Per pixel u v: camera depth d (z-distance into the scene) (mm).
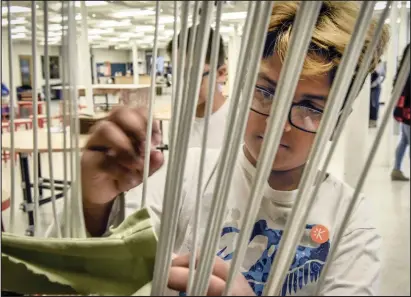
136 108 467
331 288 522
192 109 319
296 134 516
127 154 447
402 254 2293
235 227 572
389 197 3219
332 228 575
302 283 528
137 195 528
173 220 329
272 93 492
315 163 343
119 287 373
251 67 325
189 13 338
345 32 480
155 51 441
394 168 3666
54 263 392
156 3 429
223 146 336
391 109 313
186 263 372
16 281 391
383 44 469
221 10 318
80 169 437
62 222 458
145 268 368
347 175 2697
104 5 2336
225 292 338
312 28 320
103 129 447
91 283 374
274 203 573
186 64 329
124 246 365
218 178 335
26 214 718
